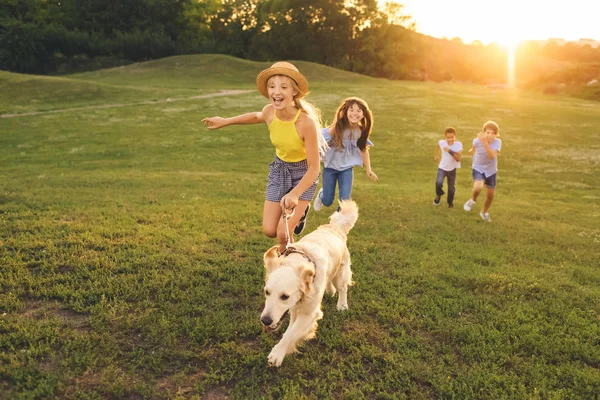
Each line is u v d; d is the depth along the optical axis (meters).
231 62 60.72
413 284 5.93
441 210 10.82
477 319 5.09
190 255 6.24
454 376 4.18
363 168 19.11
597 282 6.49
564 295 5.81
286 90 4.54
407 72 88.00
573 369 4.27
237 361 4.14
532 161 20.95
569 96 62.62
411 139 25.42
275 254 4.12
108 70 59.50
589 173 18.92
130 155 20.22
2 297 4.72
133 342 4.27
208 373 3.97
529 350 4.59
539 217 11.09
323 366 4.21
